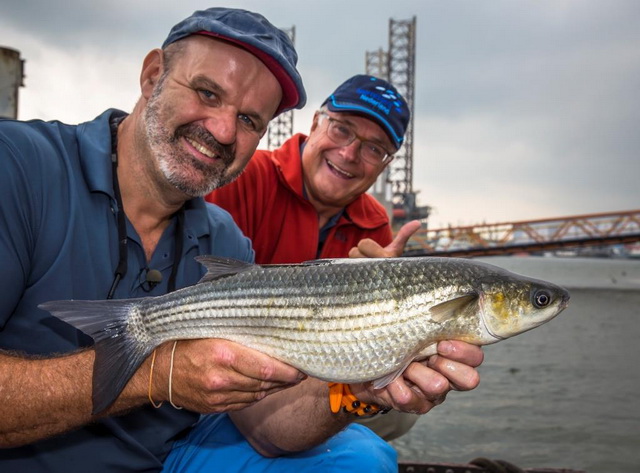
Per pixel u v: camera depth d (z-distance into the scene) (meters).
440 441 1.61
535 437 1.65
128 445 0.55
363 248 0.76
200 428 0.65
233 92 0.54
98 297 0.52
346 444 0.62
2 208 0.46
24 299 0.50
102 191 0.53
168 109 0.53
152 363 0.48
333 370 0.51
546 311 0.51
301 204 0.94
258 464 0.60
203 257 0.52
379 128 0.91
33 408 0.45
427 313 0.50
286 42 0.60
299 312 0.50
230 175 0.57
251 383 0.47
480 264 0.54
